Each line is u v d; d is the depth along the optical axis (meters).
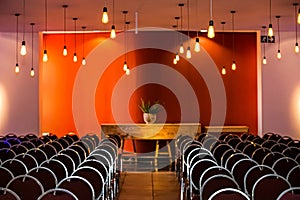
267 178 5.25
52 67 14.24
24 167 6.65
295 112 13.66
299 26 12.60
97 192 5.76
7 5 9.51
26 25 12.07
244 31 14.03
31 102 13.38
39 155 7.95
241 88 14.23
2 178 5.88
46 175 5.68
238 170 6.40
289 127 13.66
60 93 14.21
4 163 6.70
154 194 8.57
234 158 7.11
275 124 13.63
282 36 13.65
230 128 13.62
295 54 13.62
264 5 9.73
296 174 5.94
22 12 10.30
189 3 9.49
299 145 9.27
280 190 5.03
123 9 10.05
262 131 13.61
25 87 13.38
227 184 4.99
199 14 10.73
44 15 10.68
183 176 8.01
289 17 11.17
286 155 8.02
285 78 13.63
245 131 13.63
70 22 11.68
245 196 4.20
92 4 9.49
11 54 13.38
